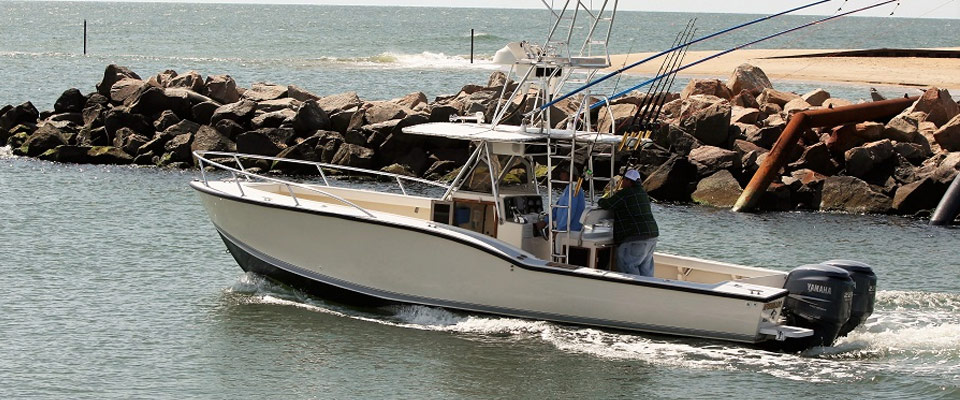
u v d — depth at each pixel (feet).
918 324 83.05
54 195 136.15
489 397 68.03
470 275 80.18
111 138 174.70
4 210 125.49
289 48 526.57
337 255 84.79
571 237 79.92
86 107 185.47
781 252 114.62
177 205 131.44
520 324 79.30
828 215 139.03
